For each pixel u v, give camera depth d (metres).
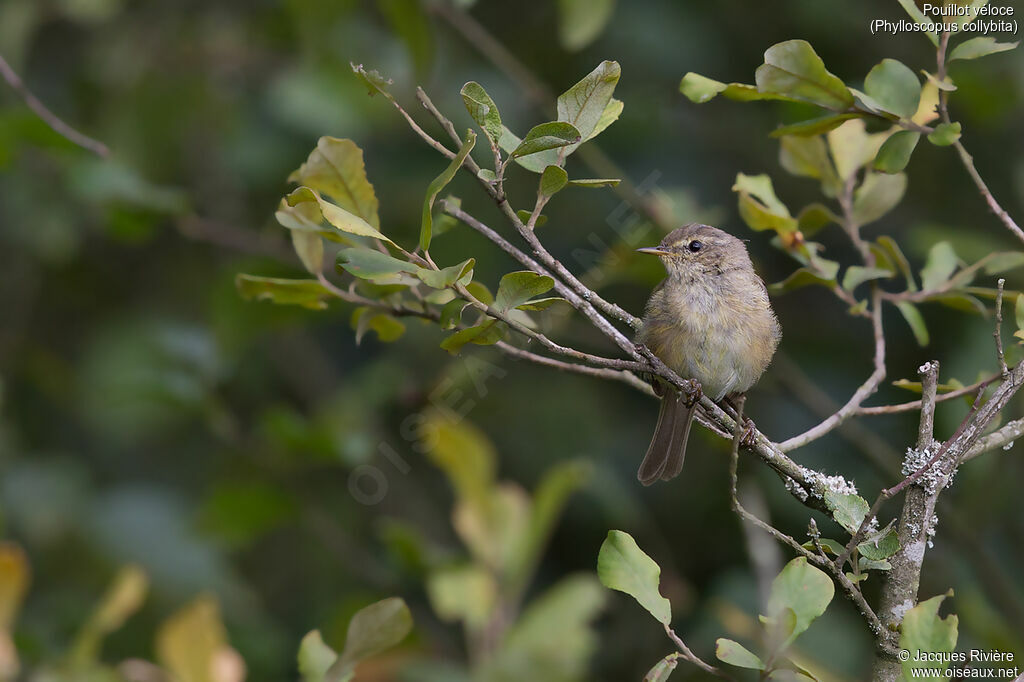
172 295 13.23
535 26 12.54
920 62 11.60
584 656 8.79
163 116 12.34
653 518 12.03
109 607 7.21
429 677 8.95
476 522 9.01
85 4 11.86
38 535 11.78
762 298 8.59
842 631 10.37
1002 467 10.51
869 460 10.26
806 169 7.84
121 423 12.47
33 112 9.36
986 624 9.04
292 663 11.48
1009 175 11.57
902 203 11.96
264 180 12.29
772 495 11.17
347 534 12.02
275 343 13.23
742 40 12.27
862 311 7.54
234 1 12.80
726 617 9.49
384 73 11.41
